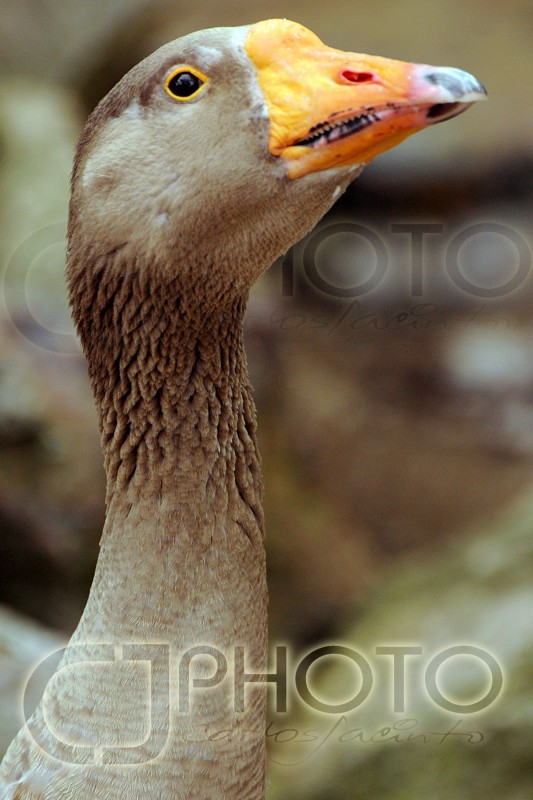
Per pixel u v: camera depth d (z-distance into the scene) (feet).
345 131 17.60
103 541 19.48
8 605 40.04
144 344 19.04
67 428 41.65
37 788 18.51
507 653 36.94
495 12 96.84
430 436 62.59
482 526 56.24
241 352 19.95
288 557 48.75
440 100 16.99
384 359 66.74
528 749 33.96
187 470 18.78
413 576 45.34
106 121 19.02
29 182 58.95
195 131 18.22
